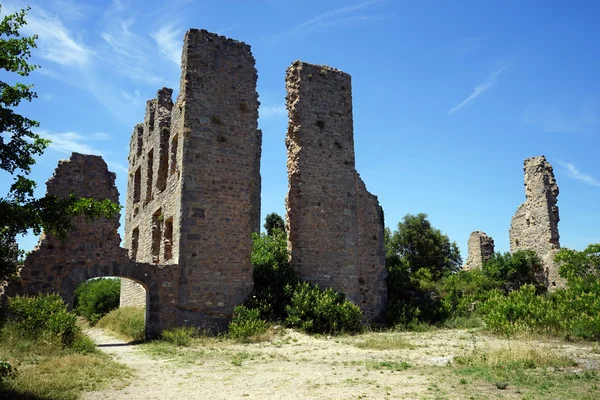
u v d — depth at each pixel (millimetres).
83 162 19156
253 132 21062
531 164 35188
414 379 9570
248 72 21578
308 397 8305
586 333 15133
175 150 21500
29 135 8172
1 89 7988
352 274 21984
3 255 7984
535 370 10180
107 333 22609
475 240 39125
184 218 18859
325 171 22453
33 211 7875
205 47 20812
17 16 8188
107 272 17625
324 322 18797
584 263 27734
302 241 21281
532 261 32281
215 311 18688
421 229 43438
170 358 13414
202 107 20156
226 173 20078
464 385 8836
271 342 16484
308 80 23062
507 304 18281
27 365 10781
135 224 27891
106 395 8672
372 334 19078
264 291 19641
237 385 9555
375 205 24094
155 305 17828
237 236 19766
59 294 16875
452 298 25922
